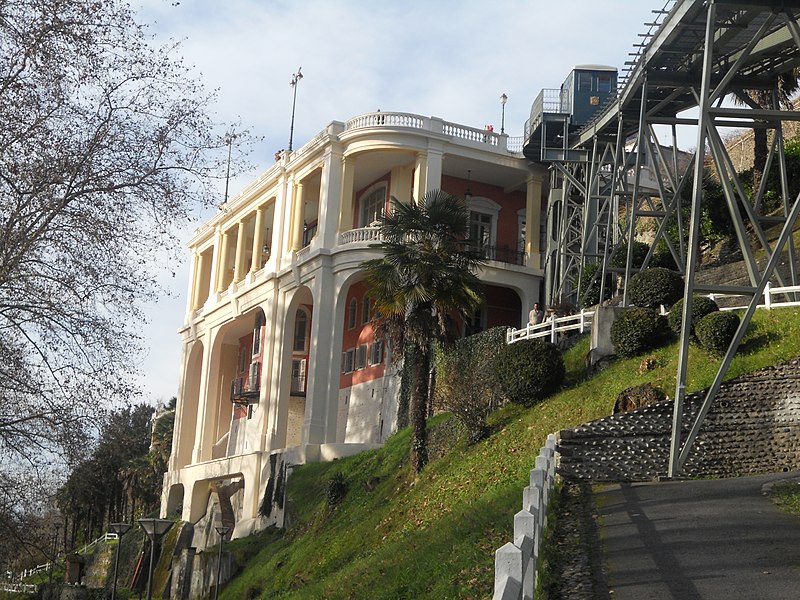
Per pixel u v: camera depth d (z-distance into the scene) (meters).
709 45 22.34
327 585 22.84
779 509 15.20
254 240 60.06
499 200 52.56
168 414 79.94
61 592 42.94
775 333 24.59
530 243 50.09
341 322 47.56
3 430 16.91
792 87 36.81
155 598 49.34
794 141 42.41
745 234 22.73
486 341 36.62
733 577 11.21
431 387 39.84
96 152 17.50
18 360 16.91
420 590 16.11
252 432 55.38
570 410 26.92
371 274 33.97
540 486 13.81
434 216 33.91
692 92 31.19
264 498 48.31
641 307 29.78
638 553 12.84
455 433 32.22
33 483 17.41
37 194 17.00
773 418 21.95
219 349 62.75
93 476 17.66
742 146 49.06
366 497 35.59
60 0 17.30
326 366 47.38
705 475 21.52
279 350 52.03
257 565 39.66
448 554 17.28
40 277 17.16
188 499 58.75
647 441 21.81
